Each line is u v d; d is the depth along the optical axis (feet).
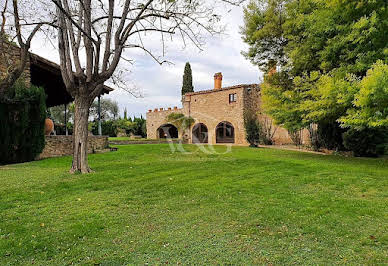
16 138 30.73
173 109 96.63
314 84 32.45
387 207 12.51
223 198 14.25
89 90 22.41
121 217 11.21
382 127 35.09
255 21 45.60
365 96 21.43
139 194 15.08
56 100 64.13
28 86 34.94
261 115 73.87
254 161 30.91
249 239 9.00
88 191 15.70
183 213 11.77
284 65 42.63
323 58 31.30
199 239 9.01
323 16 29.48
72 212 11.80
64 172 22.22
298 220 10.78
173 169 24.43
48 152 36.91
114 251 8.15
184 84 120.26
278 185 17.49
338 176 20.56
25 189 15.89
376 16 24.48
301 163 28.68
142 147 58.13
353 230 9.79
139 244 8.64
